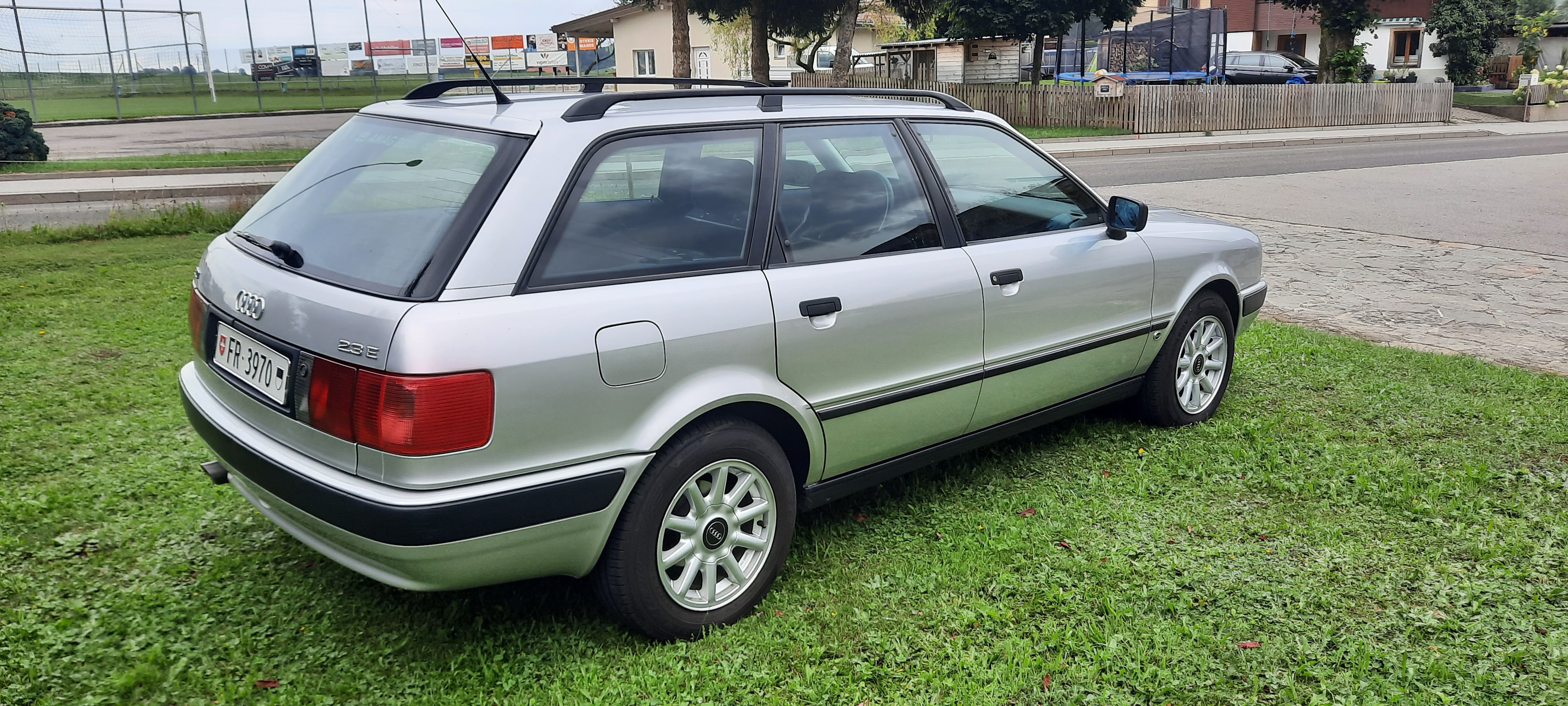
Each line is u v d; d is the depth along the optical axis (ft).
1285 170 61.46
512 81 12.16
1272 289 28.04
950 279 12.15
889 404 11.77
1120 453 15.51
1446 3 127.13
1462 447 15.57
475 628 10.42
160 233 34.99
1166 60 105.09
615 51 150.41
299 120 104.73
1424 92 105.09
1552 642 10.21
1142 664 9.94
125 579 11.30
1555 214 42.52
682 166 10.33
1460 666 9.86
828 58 139.95
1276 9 144.25
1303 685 9.67
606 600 9.95
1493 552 12.00
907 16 114.01
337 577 11.45
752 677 9.67
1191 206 45.29
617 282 9.52
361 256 9.39
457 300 8.68
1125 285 14.67
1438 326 23.67
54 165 58.34
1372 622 10.68
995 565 11.86
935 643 10.34
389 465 8.53
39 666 9.58
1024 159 13.99
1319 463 14.92
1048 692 9.51
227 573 11.44
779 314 10.45
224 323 10.56
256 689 9.46
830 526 13.02
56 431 15.47
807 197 11.25
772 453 10.69
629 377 9.35
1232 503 13.71
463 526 8.64
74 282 26.25
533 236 9.10
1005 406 13.44
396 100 12.18
